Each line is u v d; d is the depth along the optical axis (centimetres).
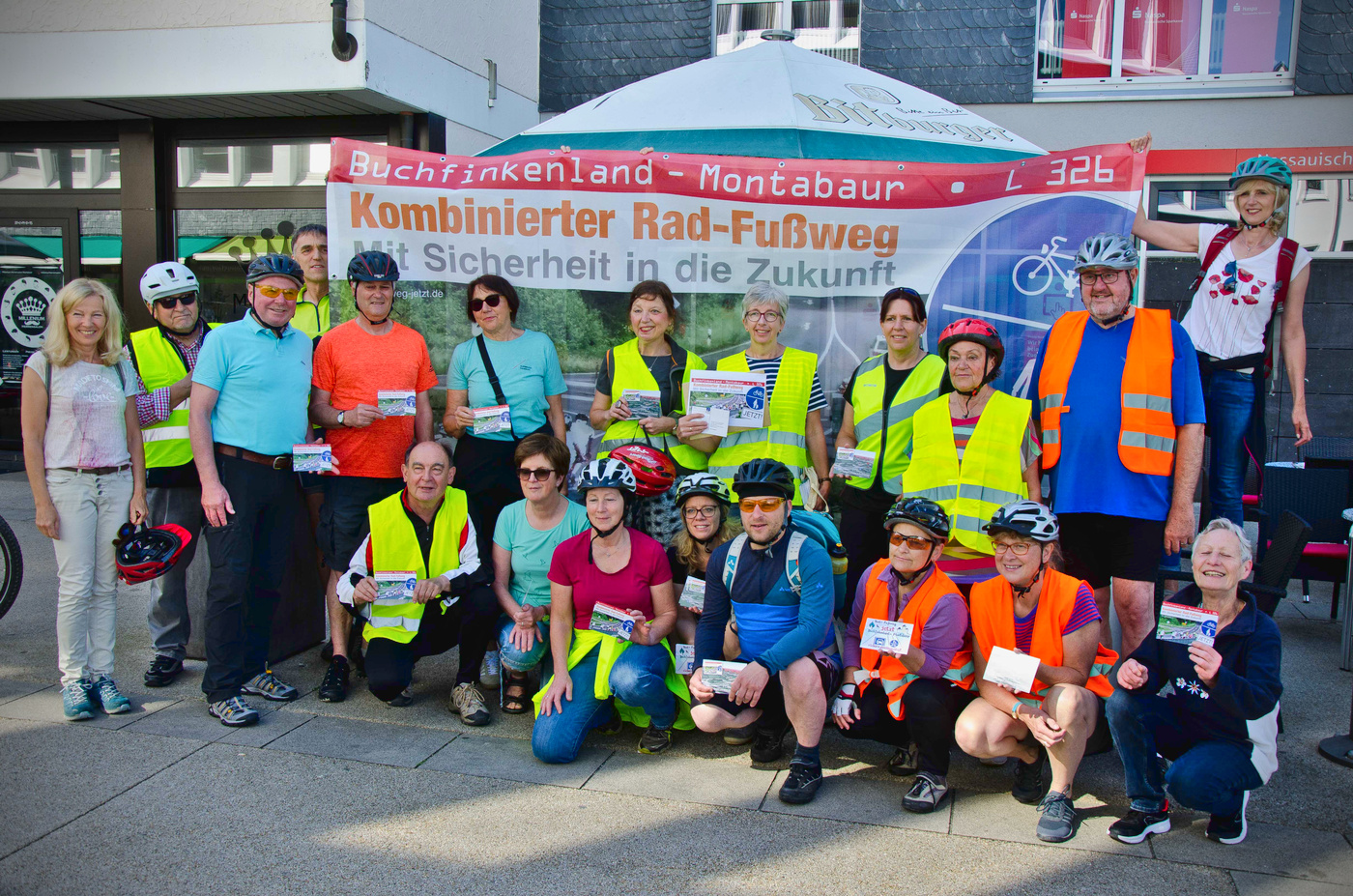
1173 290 896
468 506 451
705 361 500
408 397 427
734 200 486
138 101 791
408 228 505
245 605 425
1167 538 382
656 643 385
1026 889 285
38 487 389
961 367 376
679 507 425
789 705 342
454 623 431
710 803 340
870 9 918
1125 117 886
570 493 513
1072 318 397
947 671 344
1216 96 865
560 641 383
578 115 603
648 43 977
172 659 452
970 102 909
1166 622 316
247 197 867
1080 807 343
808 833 319
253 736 392
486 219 502
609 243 498
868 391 429
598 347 505
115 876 284
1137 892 284
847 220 480
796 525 380
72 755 367
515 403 460
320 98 770
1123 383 377
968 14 902
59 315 390
